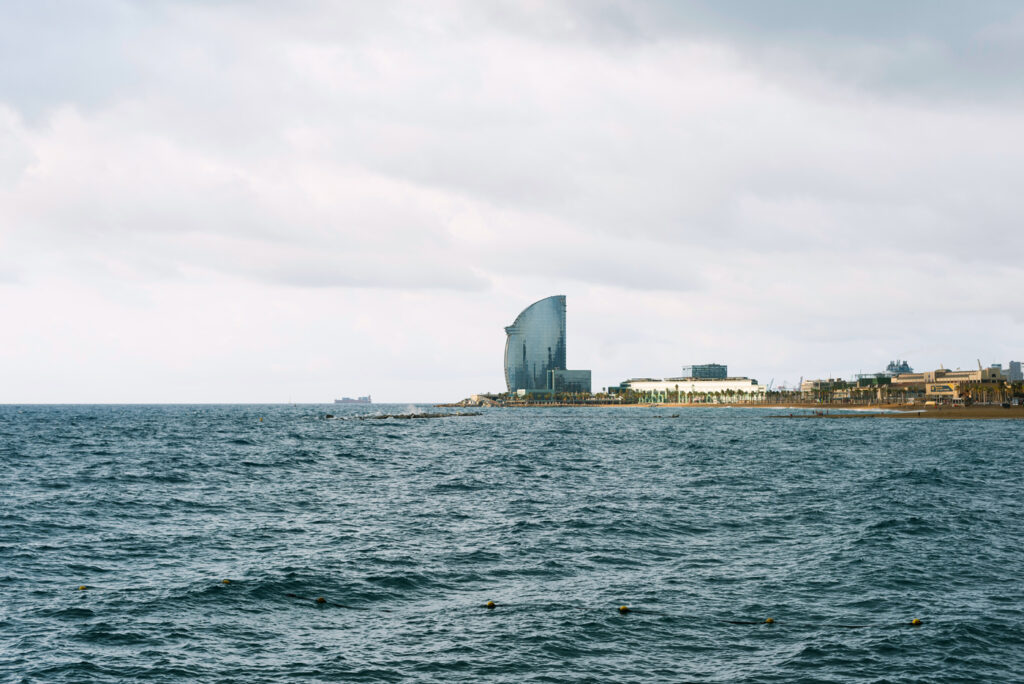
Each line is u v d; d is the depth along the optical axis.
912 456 128.12
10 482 87.81
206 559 47.50
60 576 42.97
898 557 47.50
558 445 170.75
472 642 32.66
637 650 31.83
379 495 78.88
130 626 34.25
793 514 63.94
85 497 74.56
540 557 48.59
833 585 41.53
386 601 38.84
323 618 36.00
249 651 31.44
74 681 27.86
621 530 57.53
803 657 30.97
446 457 135.38
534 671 29.45
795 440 180.88
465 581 42.84
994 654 31.28
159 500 73.00
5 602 37.66
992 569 44.75
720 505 69.81
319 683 28.11
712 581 42.59
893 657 30.91
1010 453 134.62
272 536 55.19
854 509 65.81
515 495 78.62
